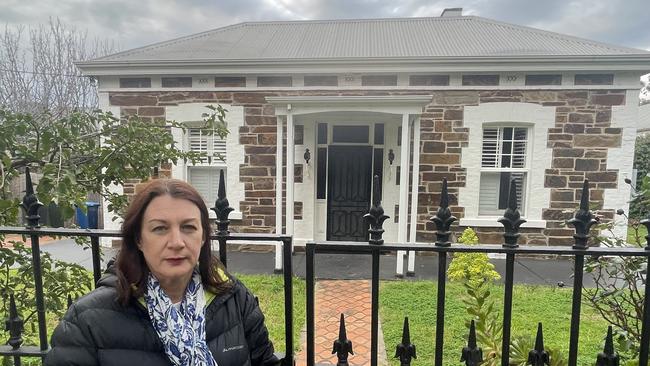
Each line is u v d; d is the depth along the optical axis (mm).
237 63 6988
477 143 6973
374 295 1356
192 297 1271
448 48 7480
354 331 3996
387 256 7086
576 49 7055
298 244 7480
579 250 1256
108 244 7742
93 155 2641
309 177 7422
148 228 1172
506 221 1288
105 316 1146
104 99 7383
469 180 7035
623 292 2244
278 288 5215
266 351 1453
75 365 1106
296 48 7867
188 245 1186
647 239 1256
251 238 1409
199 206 1247
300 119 7340
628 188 6773
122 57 7453
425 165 7105
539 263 6703
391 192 7406
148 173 2791
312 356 1430
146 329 1172
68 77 14609
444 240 1310
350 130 7574
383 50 7531
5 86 13578
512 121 6879
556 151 6867
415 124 6129
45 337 1540
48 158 2480
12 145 2258
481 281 2902
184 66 7086
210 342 1263
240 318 1364
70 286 2545
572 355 1323
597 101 6719
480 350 1446
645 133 15641
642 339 1343
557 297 4824
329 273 6062
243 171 7383
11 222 2264
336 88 7086
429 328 3945
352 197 7691
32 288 2545
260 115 7250
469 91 6902
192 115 7293
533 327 3902
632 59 6387
